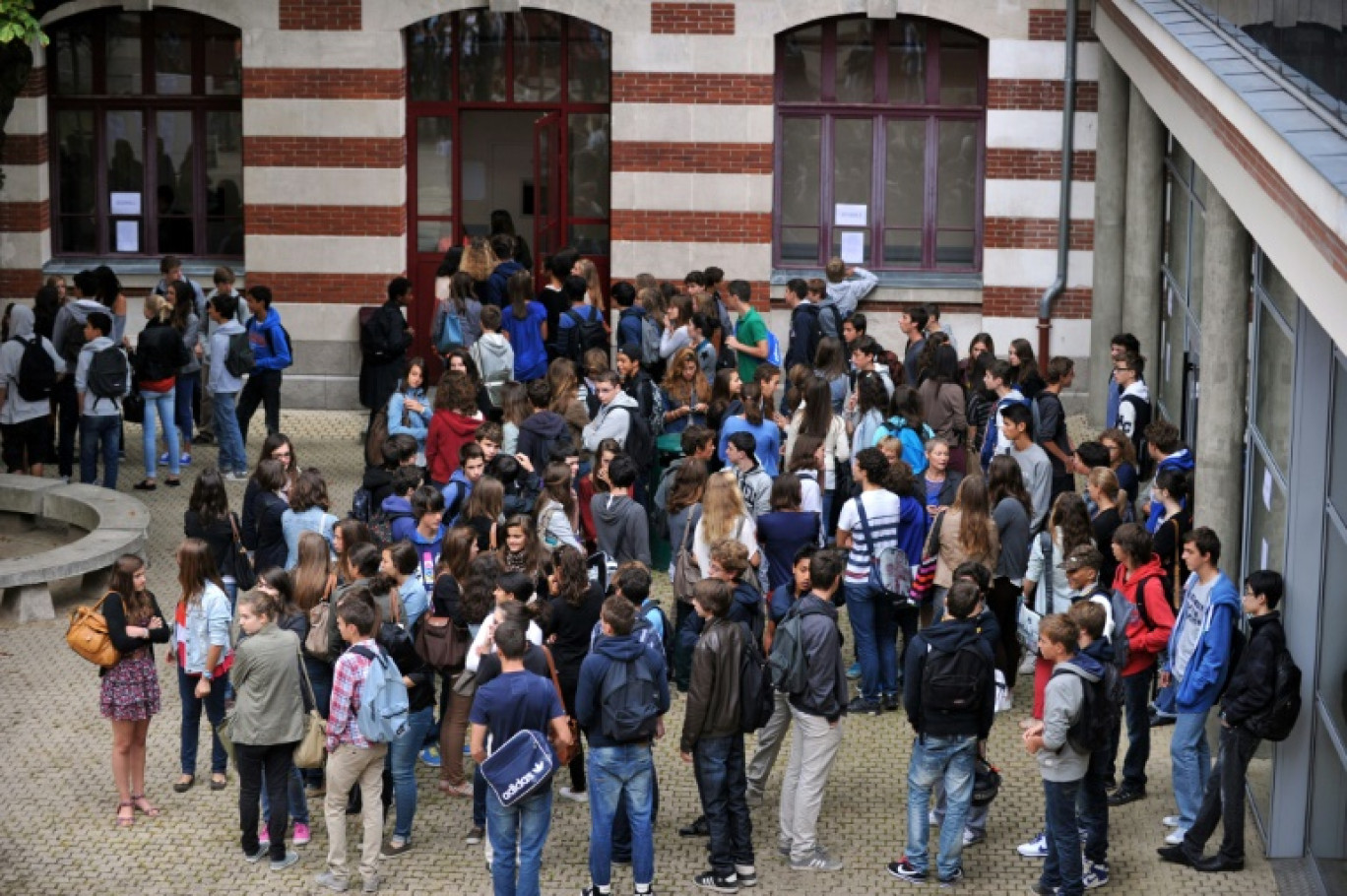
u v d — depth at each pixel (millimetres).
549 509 13586
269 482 13703
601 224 22672
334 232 22078
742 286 18797
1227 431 13086
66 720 13914
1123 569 12320
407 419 16672
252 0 21656
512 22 22219
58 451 20062
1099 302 20562
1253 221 11430
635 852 11078
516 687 10594
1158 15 15008
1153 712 13672
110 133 22562
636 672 10820
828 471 15719
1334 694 11219
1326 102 9742
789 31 21797
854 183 22156
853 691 14406
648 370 18531
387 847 11914
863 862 11797
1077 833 10992
